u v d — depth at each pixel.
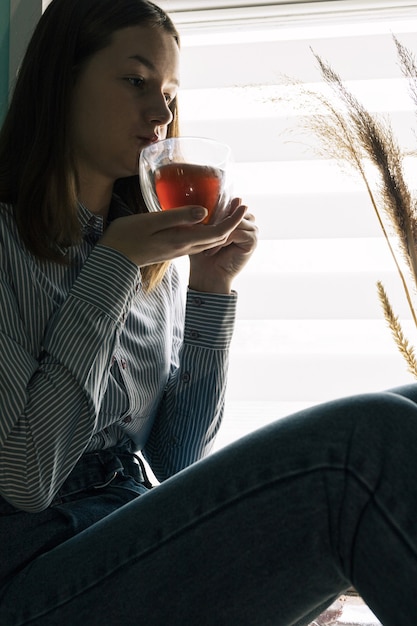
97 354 1.29
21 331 1.33
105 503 1.38
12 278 1.37
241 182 2.38
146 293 1.58
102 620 1.15
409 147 2.32
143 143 1.47
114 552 1.15
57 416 1.27
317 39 2.36
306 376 2.36
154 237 1.31
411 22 2.33
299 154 2.37
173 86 1.53
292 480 1.06
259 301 2.38
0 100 2.15
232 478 1.09
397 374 2.33
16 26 2.17
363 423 1.03
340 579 1.09
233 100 2.38
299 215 2.37
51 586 1.19
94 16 1.47
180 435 1.64
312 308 2.36
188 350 1.61
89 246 1.49
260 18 2.35
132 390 1.48
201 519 1.10
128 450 1.54
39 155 1.46
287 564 1.07
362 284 2.35
